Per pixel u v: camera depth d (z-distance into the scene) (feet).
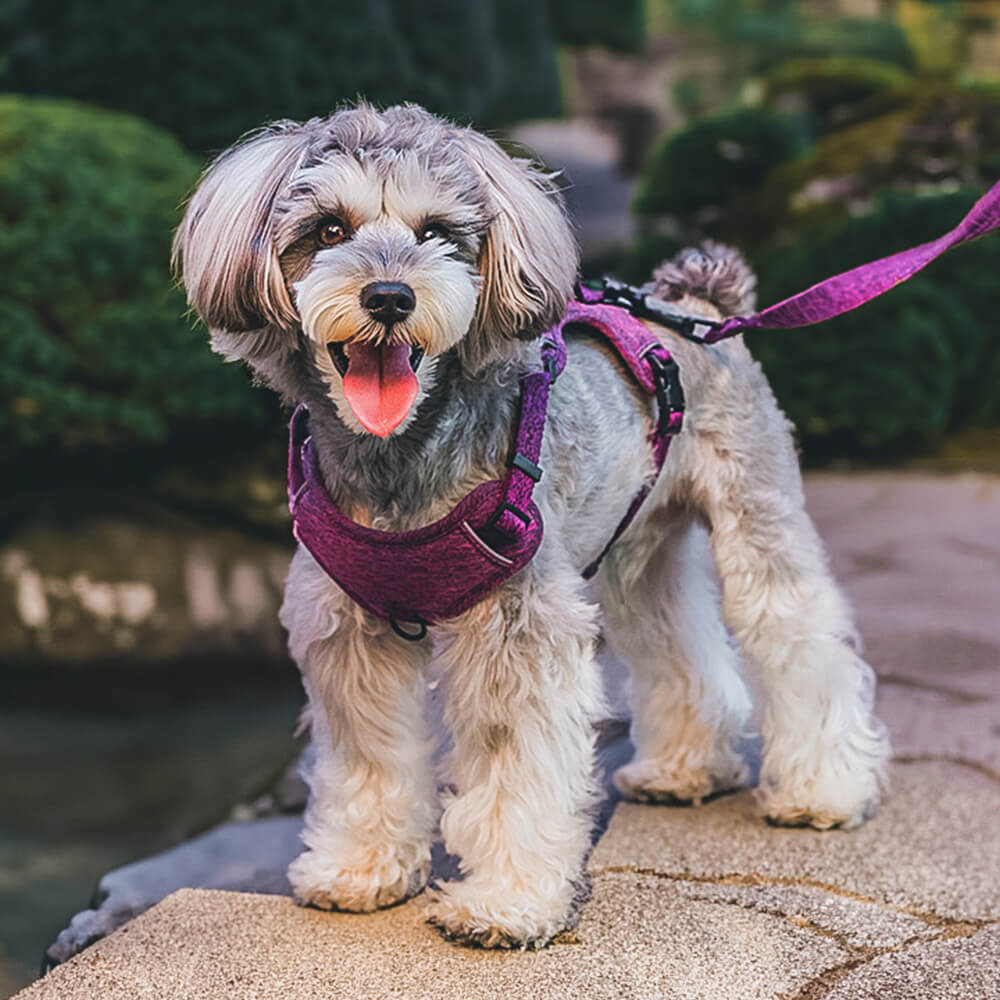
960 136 32.32
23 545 22.26
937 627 16.06
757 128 33.32
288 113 34.14
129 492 23.22
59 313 22.72
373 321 7.30
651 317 10.11
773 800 10.55
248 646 22.09
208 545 22.67
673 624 10.89
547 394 8.51
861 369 27.45
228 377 22.94
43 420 22.29
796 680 10.30
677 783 10.89
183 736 20.10
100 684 21.75
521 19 45.55
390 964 8.43
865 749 10.50
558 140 42.93
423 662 9.01
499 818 8.60
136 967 8.45
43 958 10.21
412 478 8.16
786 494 10.40
